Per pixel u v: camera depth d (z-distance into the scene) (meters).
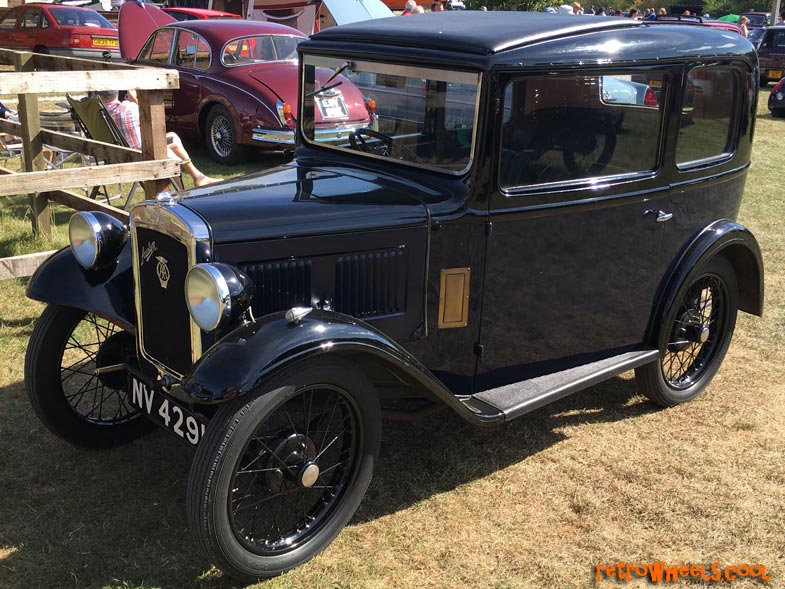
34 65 5.43
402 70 3.05
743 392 4.10
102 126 5.87
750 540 2.90
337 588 2.57
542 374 3.41
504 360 3.26
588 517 3.01
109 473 3.17
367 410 2.66
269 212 2.71
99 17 15.61
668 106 3.32
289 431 2.61
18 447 3.32
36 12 15.10
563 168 3.11
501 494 3.14
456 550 2.79
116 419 3.37
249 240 2.63
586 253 3.29
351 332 2.52
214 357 2.38
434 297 3.02
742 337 4.82
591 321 3.44
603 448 3.50
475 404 3.07
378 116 3.21
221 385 2.30
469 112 2.86
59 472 3.16
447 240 2.96
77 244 3.05
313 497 2.96
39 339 3.09
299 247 2.72
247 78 8.69
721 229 3.71
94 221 3.02
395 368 2.67
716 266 3.82
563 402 3.96
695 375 4.00
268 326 2.45
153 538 2.78
